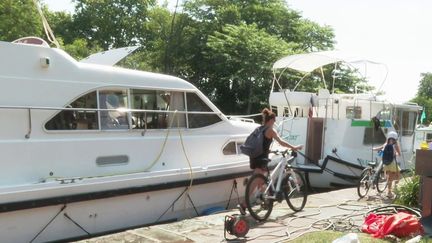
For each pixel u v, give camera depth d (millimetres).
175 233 6359
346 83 24062
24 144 6277
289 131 13688
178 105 8258
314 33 37781
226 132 8969
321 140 13398
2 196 5824
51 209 6359
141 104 7711
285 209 8148
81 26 45188
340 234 6324
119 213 7113
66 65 6824
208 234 6363
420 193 7086
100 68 7254
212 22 37719
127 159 7379
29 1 28453
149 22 44719
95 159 6973
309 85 27953
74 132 6789
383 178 10578
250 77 32625
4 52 6234
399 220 6172
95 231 6824
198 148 8406
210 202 8516
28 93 6410
